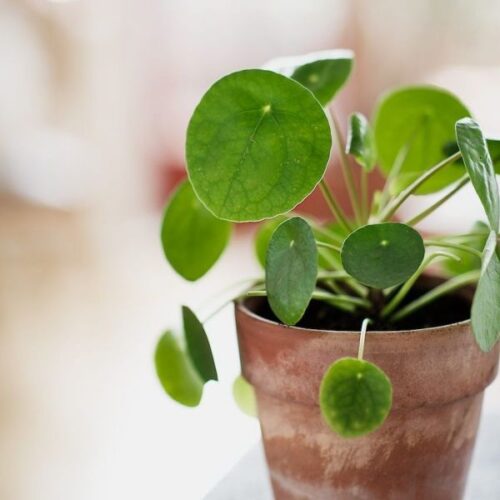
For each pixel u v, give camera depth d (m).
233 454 1.23
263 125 0.52
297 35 3.07
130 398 1.65
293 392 0.55
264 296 0.62
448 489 0.57
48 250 2.76
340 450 0.55
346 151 0.57
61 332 2.09
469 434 0.57
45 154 3.14
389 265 0.52
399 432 0.54
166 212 0.63
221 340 1.50
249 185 0.52
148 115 3.29
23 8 3.17
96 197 3.21
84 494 1.27
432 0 2.81
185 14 3.18
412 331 0.53
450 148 0.63
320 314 0.63
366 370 0.50
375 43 2.94
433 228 1.99
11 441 1.50
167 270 2.62
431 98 0.66
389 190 0.65
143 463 1.33
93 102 3.28
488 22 2.70
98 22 3.23
